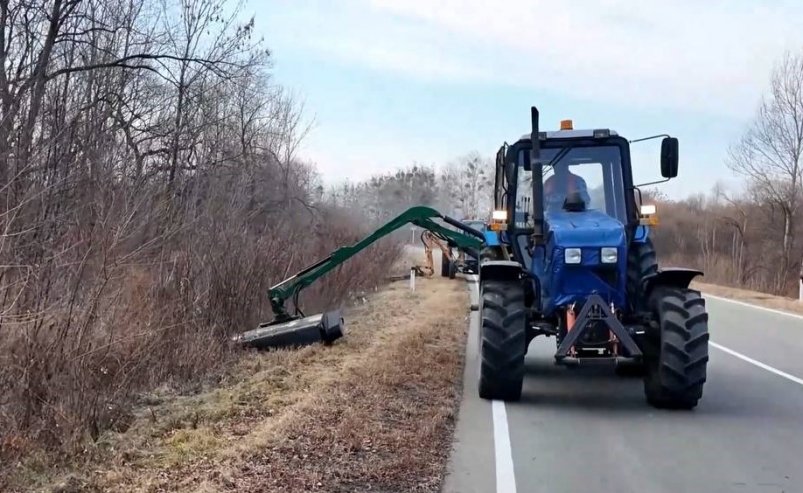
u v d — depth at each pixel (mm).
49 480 5086
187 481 5098
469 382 8977
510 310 7906
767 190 29766
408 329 12555
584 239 7570
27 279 6594
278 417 6684
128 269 8562
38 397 6098
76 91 13055
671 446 6477
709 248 35438
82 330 6684
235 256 11039
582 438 6703
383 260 24109
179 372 8352
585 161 8742
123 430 6410
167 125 15719
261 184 20406
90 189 9227
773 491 5367
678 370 7520
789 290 27078
